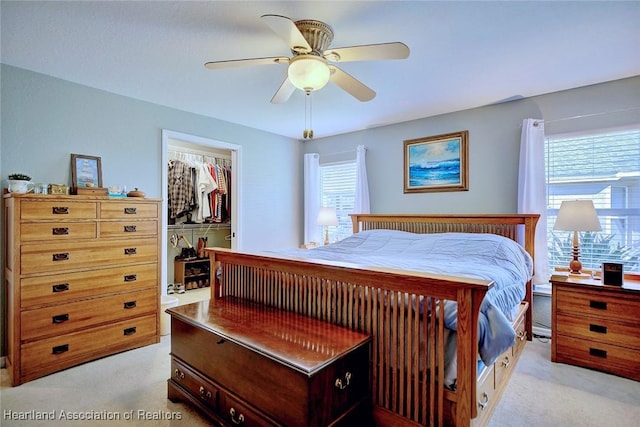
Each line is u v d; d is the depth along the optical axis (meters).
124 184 3.08
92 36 2.05
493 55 2.28
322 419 1.36
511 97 3.11
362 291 1.69
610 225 2.80
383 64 2.41
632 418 1.79
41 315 2.28
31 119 2.55
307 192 4.75
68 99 2.74
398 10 1.78
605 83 2.75
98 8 1.76
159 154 3.34
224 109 3.49
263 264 2.17
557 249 3.04
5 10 1.76
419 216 3.58
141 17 1.85
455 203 3.55
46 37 2.06
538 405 1.91
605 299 2.31
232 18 1.87
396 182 4.00
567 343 2.45
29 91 2.54
